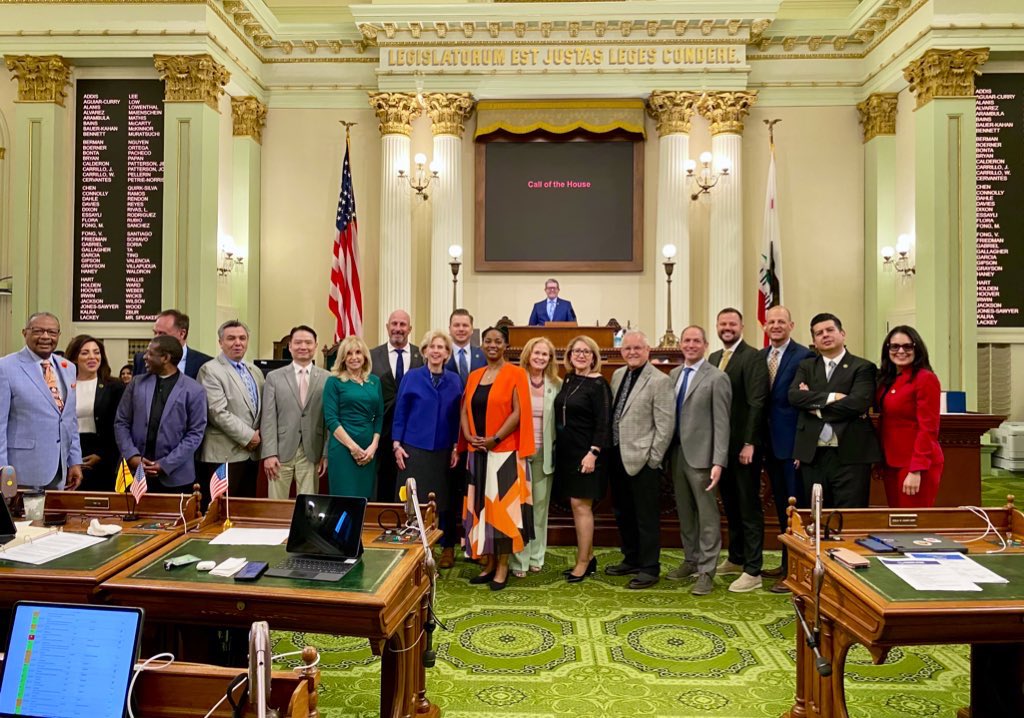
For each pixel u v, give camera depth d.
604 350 6.63
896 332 3.81
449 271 10.32
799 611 2.65
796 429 4.21
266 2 11.19
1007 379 9.00
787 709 2.93
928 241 8.93
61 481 3.87
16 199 9.02
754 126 10.55
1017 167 8.93
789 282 10.54
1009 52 8.71
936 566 2.47
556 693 3.06
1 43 8.97
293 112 10.78
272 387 4.36
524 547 4.58
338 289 9.12
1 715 1.78
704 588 4.34
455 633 3.72
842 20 10.16
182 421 4.00
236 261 10.40
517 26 9.98
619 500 4.82
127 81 9.20
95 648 1.78
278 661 3.37
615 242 10.70
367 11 9.88
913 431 3.77
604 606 4.14
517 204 10.75
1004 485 7.92
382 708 2.64
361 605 2.17
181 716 1.73
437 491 4.48
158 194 9.14
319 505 2.64
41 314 3.87
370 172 10.70
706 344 4.49
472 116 10.77
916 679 3.26
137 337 9.16
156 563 2.50
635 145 10.64
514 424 4.31
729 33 10.04
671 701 3.00
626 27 9.99
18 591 2.37
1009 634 2.16
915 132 9.16
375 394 4.36
